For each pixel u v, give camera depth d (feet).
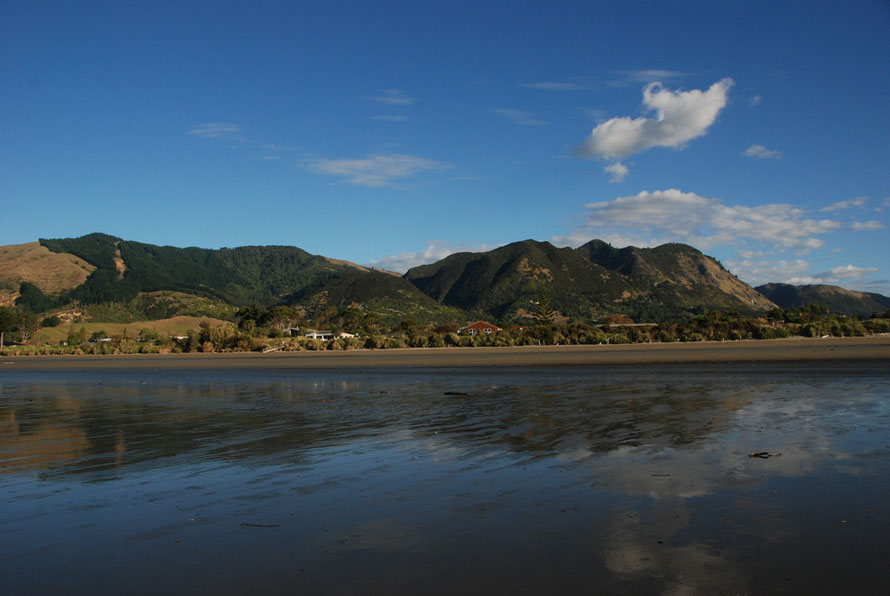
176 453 37.88
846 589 15.90
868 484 25.36
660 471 28.84
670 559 18.17
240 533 21.77
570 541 19.90
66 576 18.26
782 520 21.30
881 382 67.82
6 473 33.32
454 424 46.52
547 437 39.22
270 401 67.97
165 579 17.81
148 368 156.87
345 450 37.19
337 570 18.11
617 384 75.72
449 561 18.53
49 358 249.55
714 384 71.41
